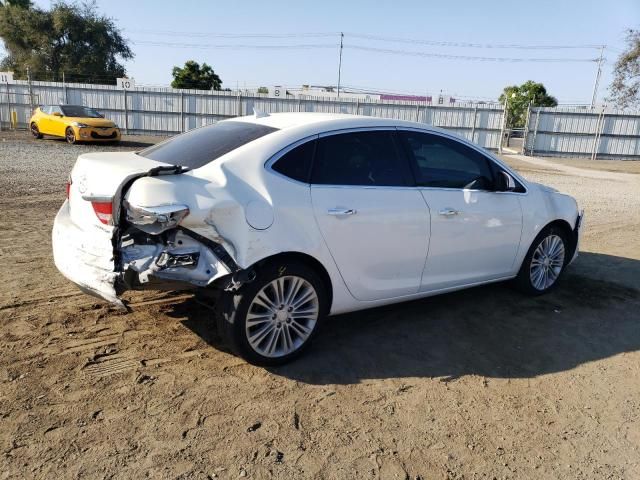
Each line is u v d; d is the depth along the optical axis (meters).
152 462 2.77
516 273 5.26
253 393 3.45
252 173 3.58
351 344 4.21
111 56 47.12
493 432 3.22
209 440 2.97
